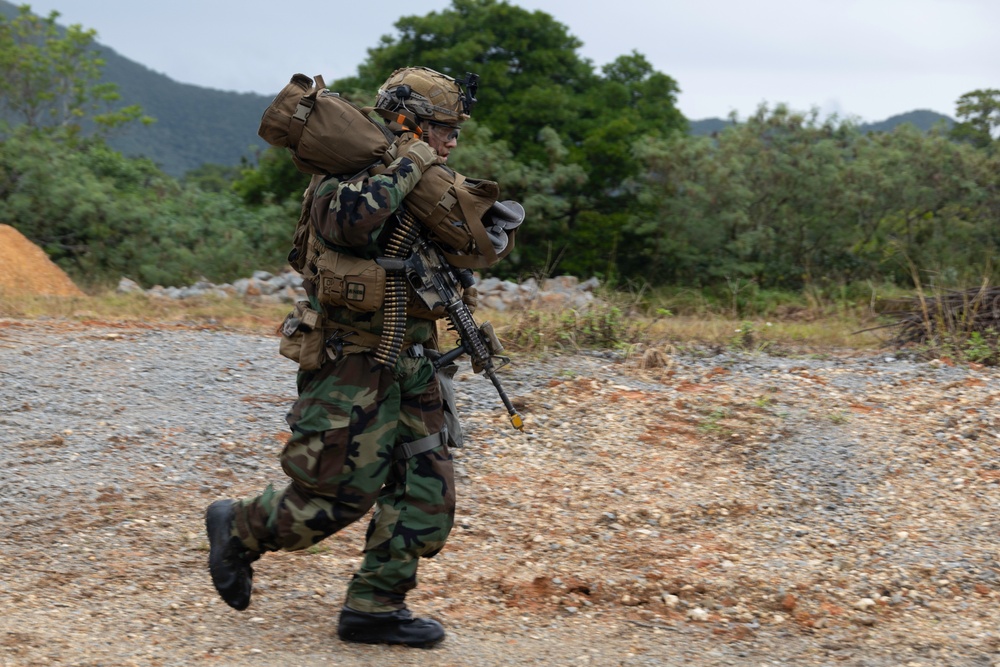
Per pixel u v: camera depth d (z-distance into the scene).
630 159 23.58
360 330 3.46
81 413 6.36
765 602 4.17
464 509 5.06
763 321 15.14
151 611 3.82
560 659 3.60
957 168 21.92
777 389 7.07
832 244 22.30
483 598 4.16
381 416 3.47
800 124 22.94
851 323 12.74
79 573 4.15
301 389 3.58
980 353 8.44
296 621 3.80
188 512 4.89
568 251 23.75
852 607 4.14
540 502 5.17
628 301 11.27
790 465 5.66
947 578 4.39
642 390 7.02
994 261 20.36
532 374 7.34
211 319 11.08
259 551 3.54
